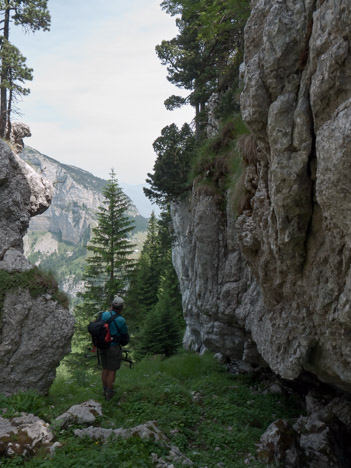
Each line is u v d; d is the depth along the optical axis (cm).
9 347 805
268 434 691
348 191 442
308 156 525
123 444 575
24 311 829
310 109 517
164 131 2075
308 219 573
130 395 825
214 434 717
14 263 886
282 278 661
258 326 862
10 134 2345
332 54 453
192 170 1443
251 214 809
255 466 616
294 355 660
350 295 487
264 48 558
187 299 1977
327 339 586
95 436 606
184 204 2050
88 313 2958
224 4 1230
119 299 825
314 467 668
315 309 599
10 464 513
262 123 590
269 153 621
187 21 2169
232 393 979
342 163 436
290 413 912
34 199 1427
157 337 2311
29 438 563
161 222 3525
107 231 3195
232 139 1202
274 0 574
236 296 1070
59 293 892
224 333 1134
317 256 570
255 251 799
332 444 722
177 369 1220
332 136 450
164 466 550
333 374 633
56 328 849
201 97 2055
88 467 505
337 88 458
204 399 909
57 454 537
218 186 1200
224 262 1130
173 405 824
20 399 731
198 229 1178
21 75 2381
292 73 542
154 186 2050
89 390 888
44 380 838
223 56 2025
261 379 1134
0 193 974
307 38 529
